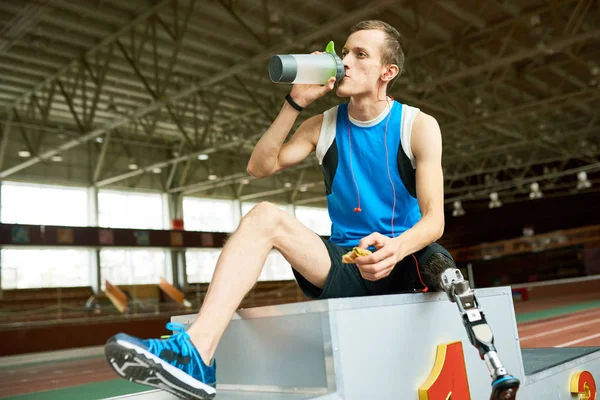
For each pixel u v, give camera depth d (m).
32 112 11.40
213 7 8.15
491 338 1.08
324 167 1.39
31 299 13.09
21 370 6.59
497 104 13.36
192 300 14.70
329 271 1.21
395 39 1.31
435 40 9.83
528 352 1.95
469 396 1.26
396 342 1.12
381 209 1.32
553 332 5.57
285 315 1.09
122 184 15.53
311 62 1.17
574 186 21.72
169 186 16.19
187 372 0.95
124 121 9.69
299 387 1.07
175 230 13.10
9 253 13.38
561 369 1.63
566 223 21.80
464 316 1.12
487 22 9.30
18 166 12.29
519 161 18.58
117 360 0.87
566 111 14.84
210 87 11.51
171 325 0.98
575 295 14.74
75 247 11.34
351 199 1.34
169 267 16.16
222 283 1.06
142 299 15.39
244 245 1.10
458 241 23.67
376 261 1.03
